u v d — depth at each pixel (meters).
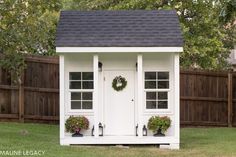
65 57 14.44
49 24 17.55
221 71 20.02
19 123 17.91
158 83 14.51
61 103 13.83
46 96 18.55
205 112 19.84
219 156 12.10
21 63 15.55
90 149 12.92
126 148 13.37
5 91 17.91
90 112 14.38
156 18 14.74
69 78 14.48
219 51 20.14
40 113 18.47
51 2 15.22
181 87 19.55
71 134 14.23
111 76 14.48
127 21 14.60
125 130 14.46
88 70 14.47
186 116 19.66
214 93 19.92
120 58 14.47
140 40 13.82
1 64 15.35
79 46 13.67
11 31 14.60
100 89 14.45
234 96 20.06
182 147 13.77
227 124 20.03
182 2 19.84
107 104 14.46
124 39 13.87
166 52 13.94
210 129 18.91
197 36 19.70
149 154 12.35
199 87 19.77
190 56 19.92
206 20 19.80
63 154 11.80
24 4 14.62
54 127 17.59
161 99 14.50
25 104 18.25
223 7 12.33
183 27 18.72
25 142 13.22
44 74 18.48
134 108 14.48
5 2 14.31
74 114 14.37
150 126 14.19
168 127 14.20
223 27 23.48
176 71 13.92
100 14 14.88
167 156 12.11
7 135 14.34
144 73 14.49
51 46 19.17
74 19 14.63
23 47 15.27
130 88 14.50
